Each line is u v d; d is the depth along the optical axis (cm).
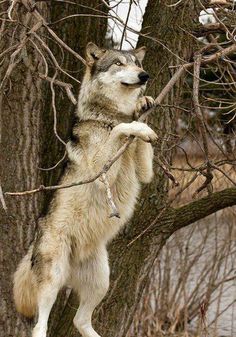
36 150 1641
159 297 2288
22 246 1627
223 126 1878
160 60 1573
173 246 2362
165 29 1574
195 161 2112
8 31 1448
